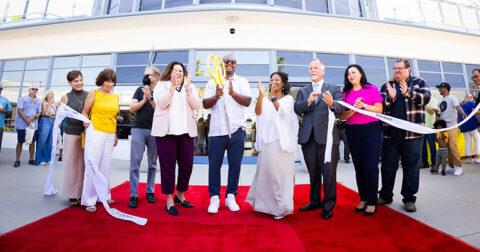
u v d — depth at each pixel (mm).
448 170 5160
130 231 2184
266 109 2717
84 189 2740
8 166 5152
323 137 2688
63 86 8078
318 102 2775
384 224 2371
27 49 8383
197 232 2184
